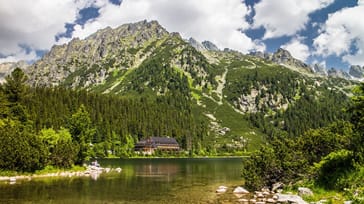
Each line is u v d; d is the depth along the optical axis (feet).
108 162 507.71
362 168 137.39
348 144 168.76
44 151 255.29
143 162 528.22
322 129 186.60
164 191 180.04
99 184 205.05
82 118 329.52
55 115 623.36
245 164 192.44
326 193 142.10
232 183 222.28
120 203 142.51
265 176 184.44
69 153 280.51
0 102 338.75
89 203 140.77
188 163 508.12
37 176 238.07
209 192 177.37
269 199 146.41
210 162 546.67
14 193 160.76
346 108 152.97
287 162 174.60
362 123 145.69
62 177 241.14
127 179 240.73
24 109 372.58
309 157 179.11
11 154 228.84
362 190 122.83
